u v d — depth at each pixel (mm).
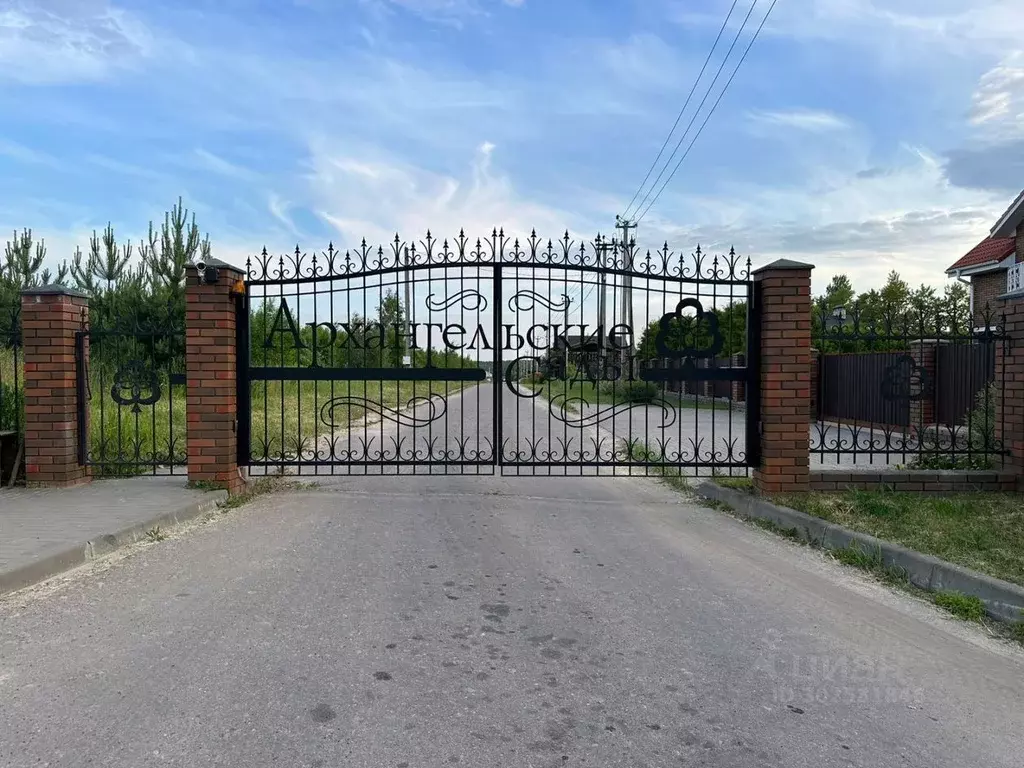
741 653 3727
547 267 7340
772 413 7031
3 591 4367
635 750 2789
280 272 7258
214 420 7172
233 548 5473
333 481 8492
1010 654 3799
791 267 6992
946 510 6258
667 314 7348
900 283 40062
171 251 16812
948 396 12391
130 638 3723
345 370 7289
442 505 7188
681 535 6176
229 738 2789
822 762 2738
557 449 12703
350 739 2805
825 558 5500
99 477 7801
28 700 3055
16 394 7445
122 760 2625
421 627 3963
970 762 2771
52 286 7266
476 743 2807
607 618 4176
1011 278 17703
